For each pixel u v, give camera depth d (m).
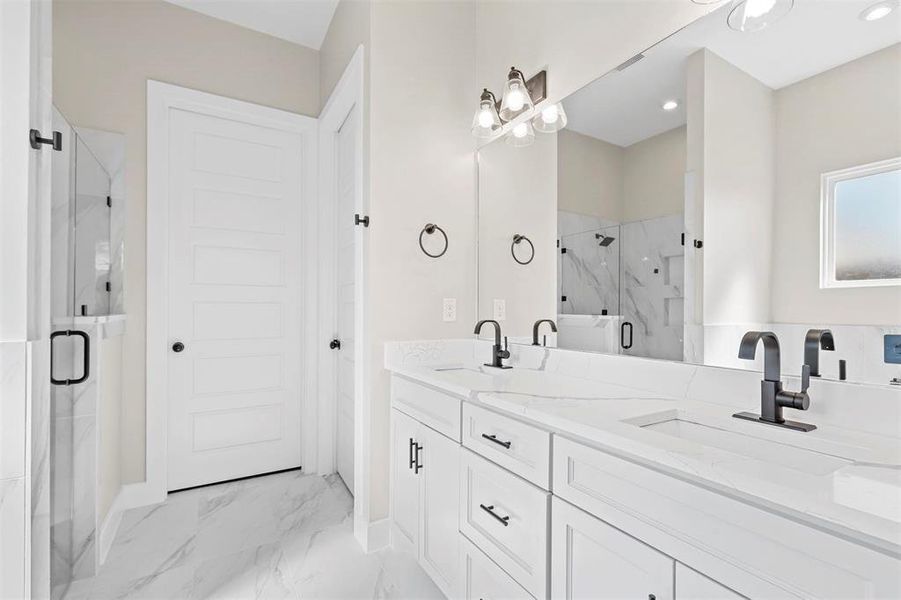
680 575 0.76
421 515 1.65
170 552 1.88
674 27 1.32
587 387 1.41
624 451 0.86
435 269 2.11
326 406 2.81
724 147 1.19
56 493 1.64
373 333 1.93
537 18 1.86
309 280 2.81
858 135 0.95
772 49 1.09
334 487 2.57
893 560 0.54
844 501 0.58
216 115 2.60
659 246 1.37
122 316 2.17
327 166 2.84
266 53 2.74
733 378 1.16
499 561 1.21
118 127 2.31
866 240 0.94
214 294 2.59
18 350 1.13
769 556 0.65
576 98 1.67
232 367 2.64
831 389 0.98
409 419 1.77
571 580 0.99
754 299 1.12
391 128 1.99
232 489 2.52
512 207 2.00
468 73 2.26
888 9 0.92
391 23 2.00
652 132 1.39
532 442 1.12
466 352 2.15
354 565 1.80
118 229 2.26
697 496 0.74
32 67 1.19
